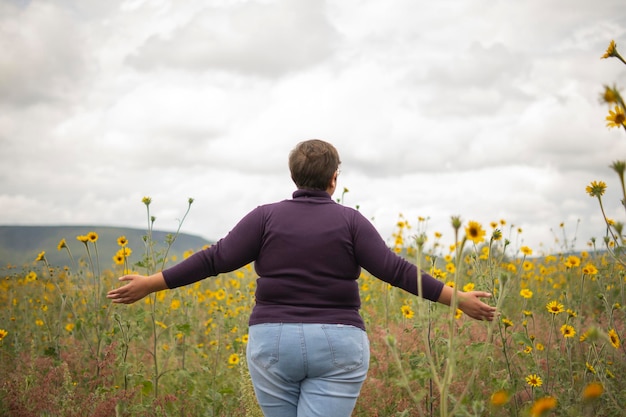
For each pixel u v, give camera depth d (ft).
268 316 7.86
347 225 8.09
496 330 13.24
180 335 16.35
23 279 25.43
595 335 6.26
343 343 7.72
